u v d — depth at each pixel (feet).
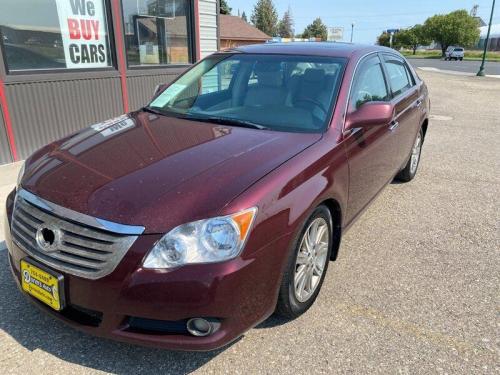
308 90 10.16
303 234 7.88
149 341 6.56
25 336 7.88
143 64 22.59
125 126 9.75
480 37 286.66
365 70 11.32
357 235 12.49
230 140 8.61
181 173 7.24
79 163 7.86
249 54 11.76
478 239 12.45
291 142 8.57
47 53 18.20
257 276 6.77
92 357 7.45
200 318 6.45
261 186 6.99
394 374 7.30
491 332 8.42
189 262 6.29
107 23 20.20
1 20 16.35
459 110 37.93
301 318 8.60
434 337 8.21
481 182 17.67
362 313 8.84
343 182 9.00
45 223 6.89
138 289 6.27
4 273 9.84
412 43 284.41
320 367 7.39
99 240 6.45
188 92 11.51
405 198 15.57
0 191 14.34
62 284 6.69
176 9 23.95
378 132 11.10
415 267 10.77
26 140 17.71
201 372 7.21
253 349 7.74
